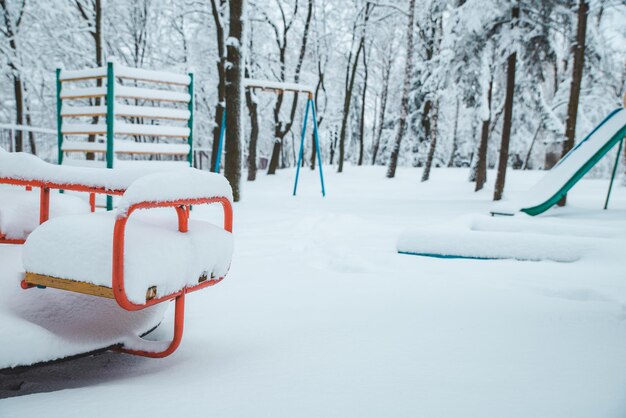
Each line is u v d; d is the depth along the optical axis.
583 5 9.52
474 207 10.04
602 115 20.03
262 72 20.56
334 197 12.91
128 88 7.23
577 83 9.66
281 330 2.34
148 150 7.54
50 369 2.01
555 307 2.72
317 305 2.81
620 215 8.31
